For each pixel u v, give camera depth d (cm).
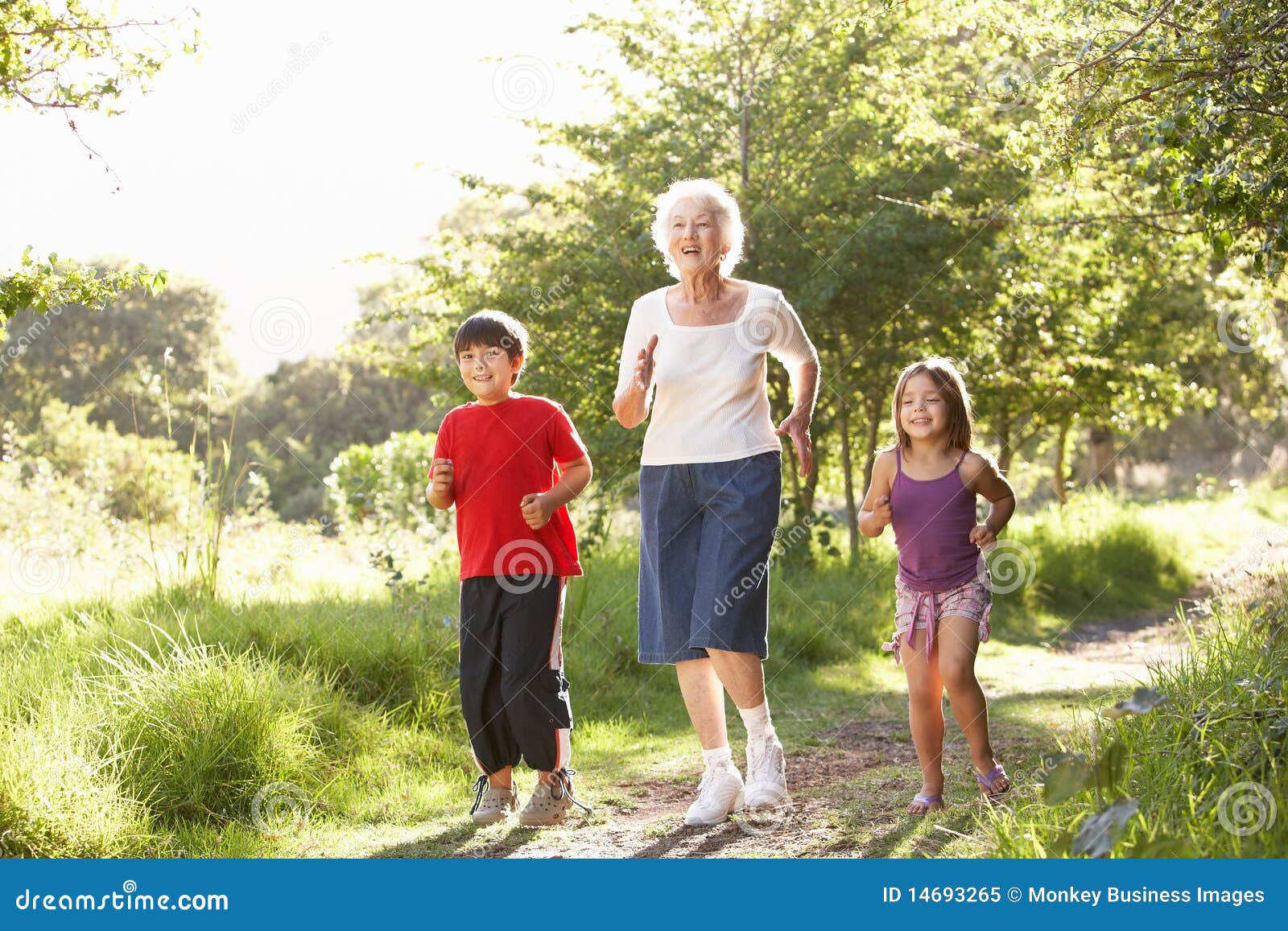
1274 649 360
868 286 996
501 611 350
